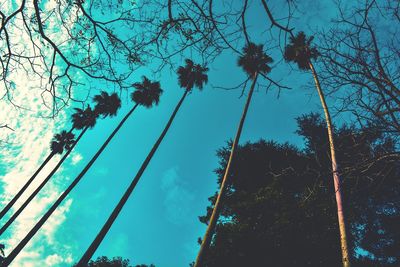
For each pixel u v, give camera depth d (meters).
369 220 18.42
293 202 19.38
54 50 4.00
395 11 4.27
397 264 20.17
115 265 36.78
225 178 17.72
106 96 28.16
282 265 19.19
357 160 5.59
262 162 23.42
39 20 3.71
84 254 18.42
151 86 30.44
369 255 20.88
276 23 3.24
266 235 19.62
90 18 3.87
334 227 18.94
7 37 3.90
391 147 5.25
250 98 21.62
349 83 5.03
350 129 5.40
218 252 19.59
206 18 3.35
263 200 20.88
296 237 19.28
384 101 4.92
